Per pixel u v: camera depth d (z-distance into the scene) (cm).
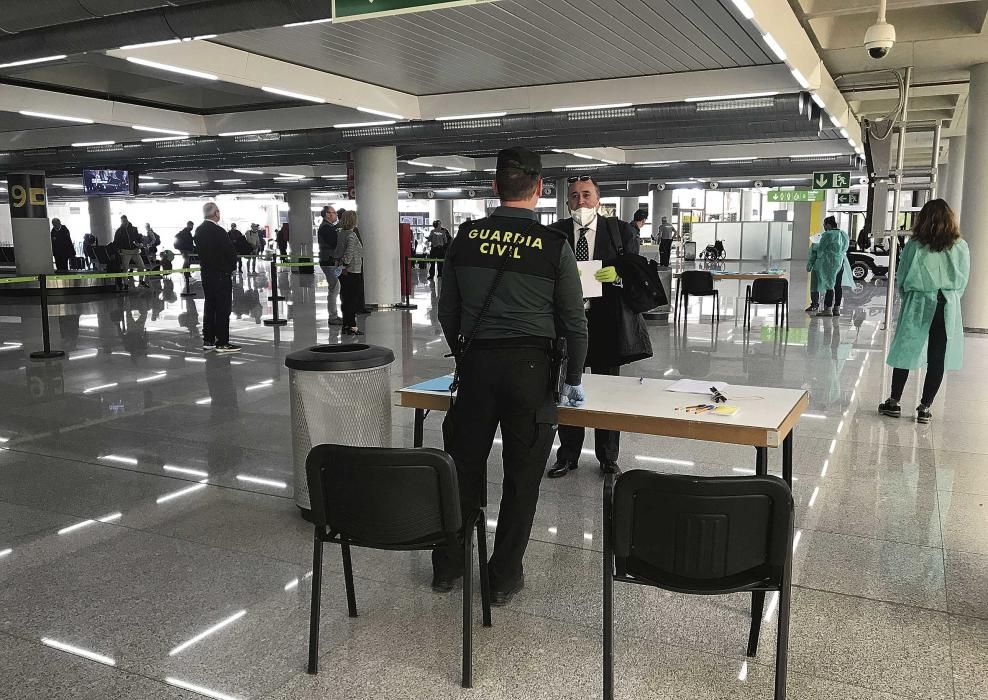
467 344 280
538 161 285
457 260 284
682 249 2761
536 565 330
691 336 988
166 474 455
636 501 208
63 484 439
